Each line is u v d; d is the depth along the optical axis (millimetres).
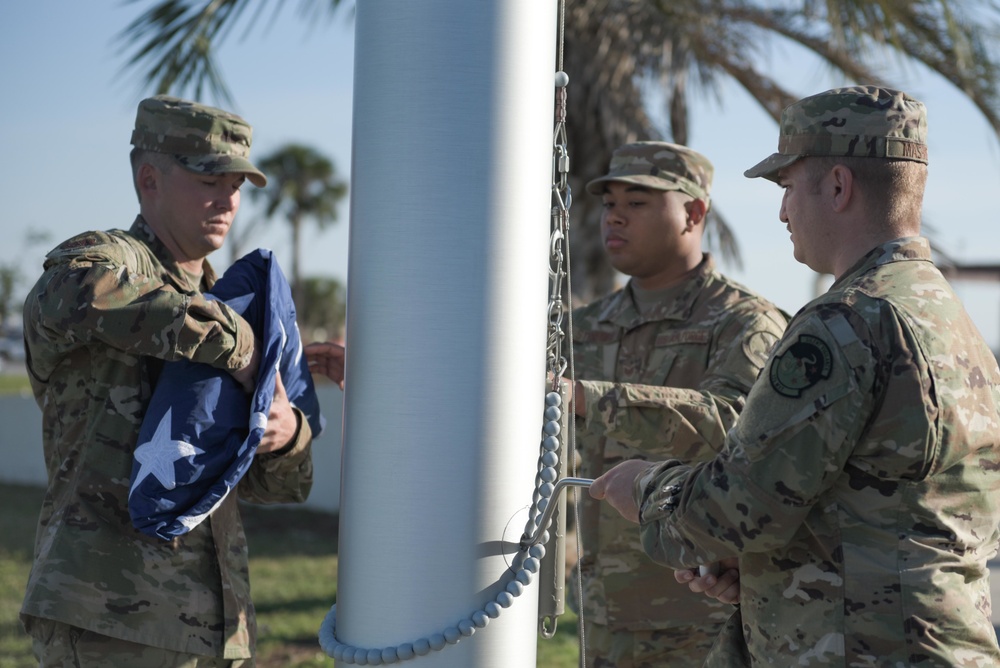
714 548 1726
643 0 7156
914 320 1684
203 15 6402
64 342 2299
